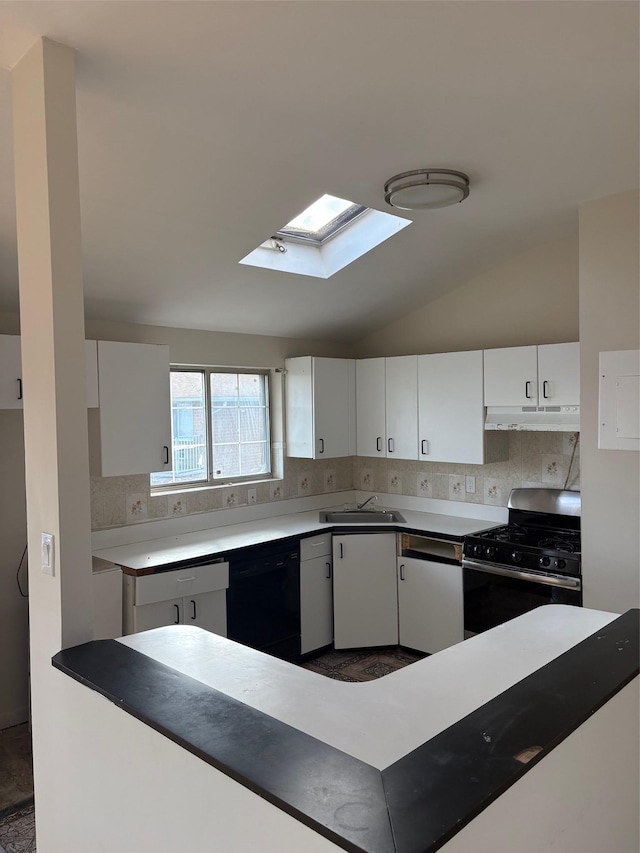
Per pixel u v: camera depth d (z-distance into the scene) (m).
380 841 0.98
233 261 3.48
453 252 4.00
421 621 4.33
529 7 1.80
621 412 3.16
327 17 1.81
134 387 3.64
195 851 1.33
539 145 2.65
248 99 2.23
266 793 1.13
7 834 2.66
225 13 1.77
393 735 1.37
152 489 4.25
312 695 1.58
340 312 4.59
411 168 2.84
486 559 3.90
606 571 3.25
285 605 4.18
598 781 1.55
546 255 4.12
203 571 3.67
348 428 4.87
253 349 4.66
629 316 3.14
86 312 3.72
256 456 4.88
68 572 1.88
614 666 1.67
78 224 1.91
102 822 1.66
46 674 1.94
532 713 1.40
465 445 4.26
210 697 1.52
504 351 4.04
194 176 2.69
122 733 1.55
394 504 5.12
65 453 1.87
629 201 3.13
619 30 1.91
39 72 1.86
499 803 1.16
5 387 3.10
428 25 1.86
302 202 3.04
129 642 1.96
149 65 2.01
